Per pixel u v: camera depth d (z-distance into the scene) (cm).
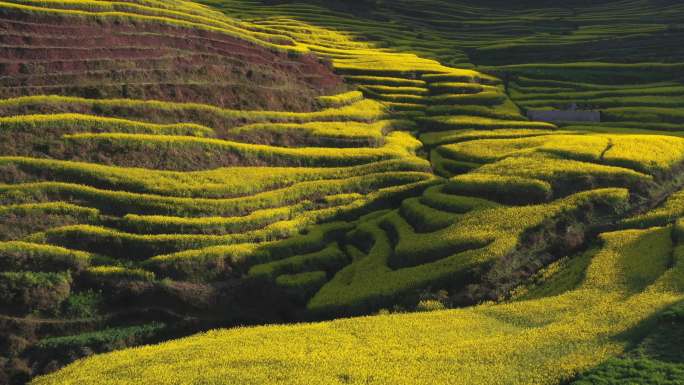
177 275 3791
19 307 3434
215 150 4981
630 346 2580
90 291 3619
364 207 4828
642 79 8631
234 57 6450
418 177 5191
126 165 4550
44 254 3647
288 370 2658
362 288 3691
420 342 2906
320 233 4403
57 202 4009
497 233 3903
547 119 7194
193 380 2608
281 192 4709
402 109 7138
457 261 3725
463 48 10806
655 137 5366
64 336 3394
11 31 5269
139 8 6384
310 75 7019
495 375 2505
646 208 4253
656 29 10494
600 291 3272
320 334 3075
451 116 7038
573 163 4659
